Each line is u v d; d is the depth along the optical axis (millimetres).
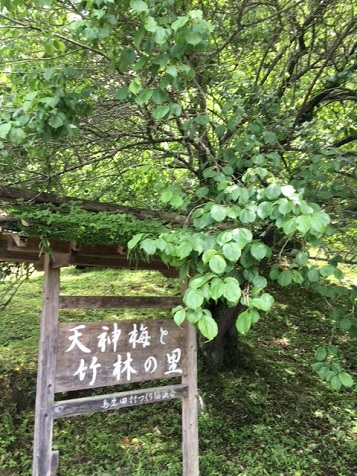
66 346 2678
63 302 2703
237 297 1813
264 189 2227
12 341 5859
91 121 4133
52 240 2469
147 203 4488
